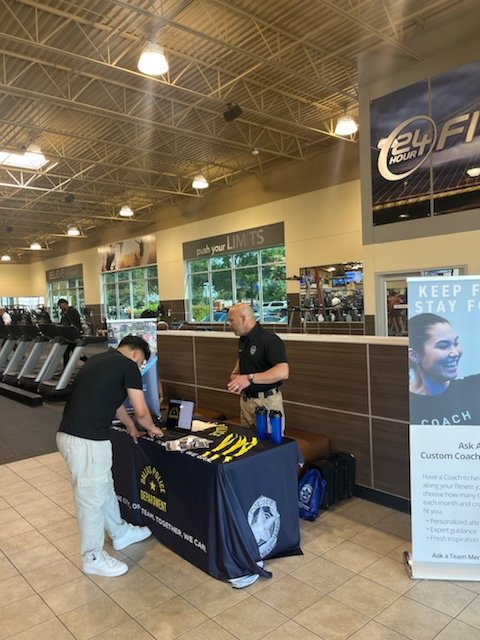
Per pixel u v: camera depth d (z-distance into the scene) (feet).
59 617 7.20
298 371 12.28
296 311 38.96
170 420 9.90
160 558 8.79
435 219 22.54
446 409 7.75
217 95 27.43
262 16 19.84
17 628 6.98
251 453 8.17
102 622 7.04
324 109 30.14
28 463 14.43
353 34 21.54
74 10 18.62
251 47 22.35
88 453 7.97
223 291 48.24
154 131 32.27
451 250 22.09
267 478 8.24
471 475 7.73
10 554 9.16
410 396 7.87
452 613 6.96
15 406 22.95
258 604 7.30
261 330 10.14
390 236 24.41
